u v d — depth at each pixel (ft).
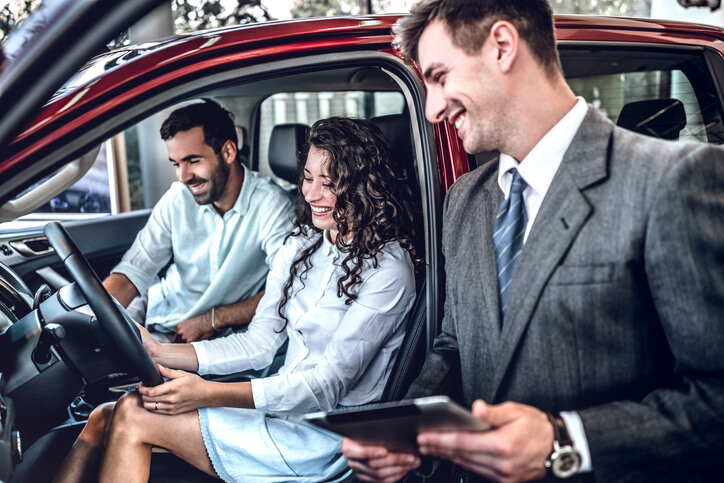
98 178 13.51
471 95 3.44
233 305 7.46
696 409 3.11
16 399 4.89
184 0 14.44
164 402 5.17
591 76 5.82
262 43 4.79
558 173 3.48
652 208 3.17
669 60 5.95
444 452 3.23
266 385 5.33
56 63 3.41
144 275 7.80
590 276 3.30
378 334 5.47
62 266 8.00
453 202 4.14
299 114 11.81
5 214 6.41
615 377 3.34
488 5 3.33
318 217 5.78
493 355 3.63
